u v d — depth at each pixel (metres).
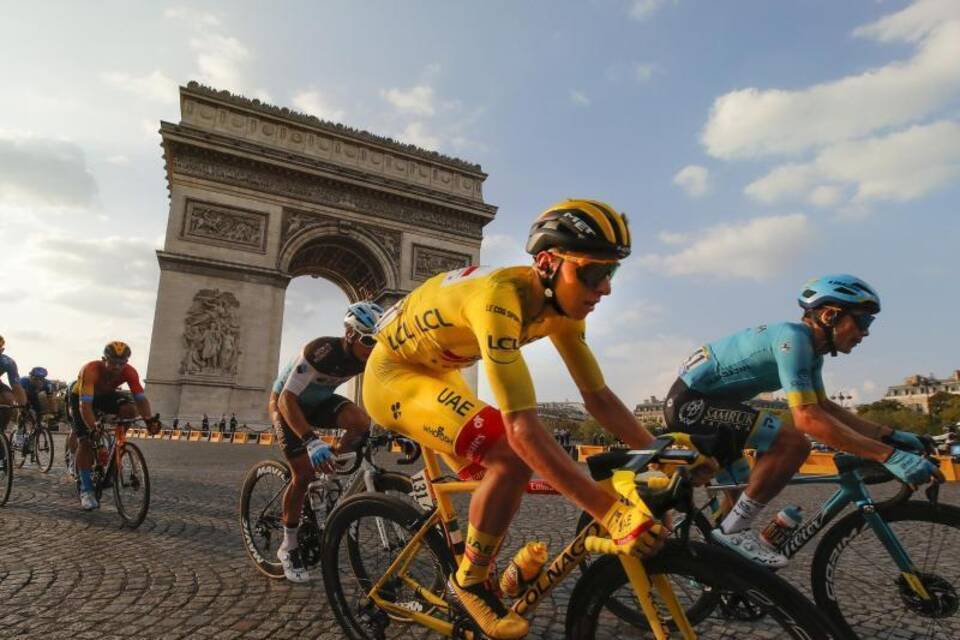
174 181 38.59
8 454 8.17
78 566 5.18
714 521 3.86
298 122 44.12
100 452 7.78
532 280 2.61
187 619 3.92
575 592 2.37
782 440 3.47
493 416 2.68
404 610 3.14
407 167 48.38
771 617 1.95
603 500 2.05
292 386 4.46
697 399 3.97
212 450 22.97
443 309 2.76
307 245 43.56
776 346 3.54
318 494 4.77
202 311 36.91
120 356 7.71
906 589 3.03
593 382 2.96
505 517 2.60
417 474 3.56
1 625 3.78
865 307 3.47
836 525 3.30
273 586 4.66
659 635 2.10
